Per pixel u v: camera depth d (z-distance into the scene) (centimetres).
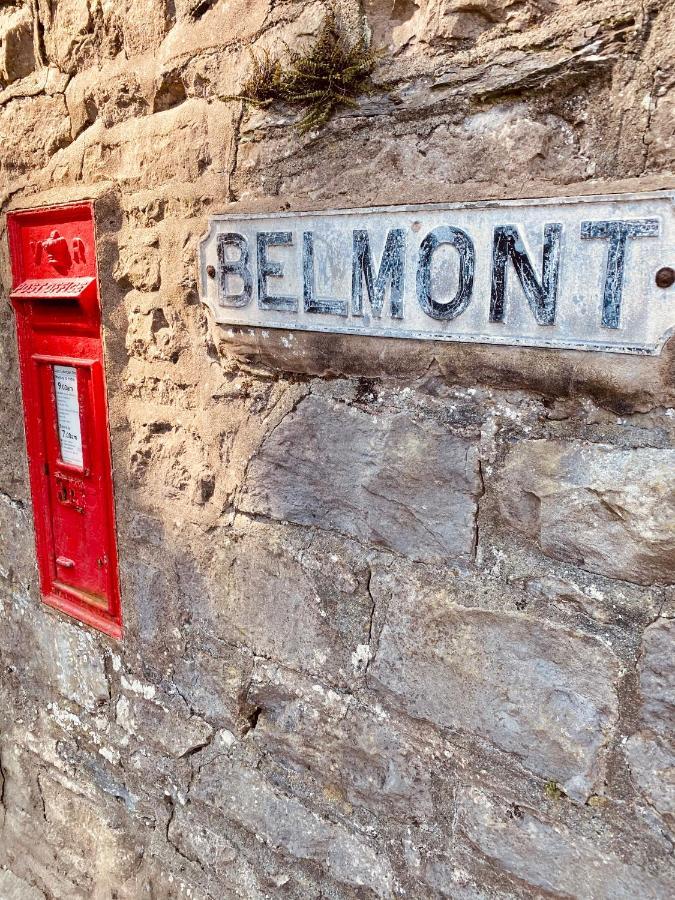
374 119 115
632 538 103
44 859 230
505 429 113
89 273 172
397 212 112
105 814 206
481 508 118
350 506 135
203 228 143
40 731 226
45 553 213
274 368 141
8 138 182
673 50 88
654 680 104
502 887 126
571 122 98
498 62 102
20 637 228
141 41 146
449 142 108
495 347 109
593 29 94
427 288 112
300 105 124
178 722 180
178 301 152
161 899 191
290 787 158
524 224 100
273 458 145
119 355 169
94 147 161
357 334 123
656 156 92
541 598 114
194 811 180
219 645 165
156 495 170
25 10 167
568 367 103
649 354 95
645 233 91
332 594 140
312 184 124
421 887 137
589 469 105
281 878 161
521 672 117
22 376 200
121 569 184
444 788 131
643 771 107
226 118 134
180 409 160
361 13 114
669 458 98
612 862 112
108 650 197
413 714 133
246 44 129
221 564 159
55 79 167
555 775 117
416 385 121
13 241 191
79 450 191
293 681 152
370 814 144
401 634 131
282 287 131
